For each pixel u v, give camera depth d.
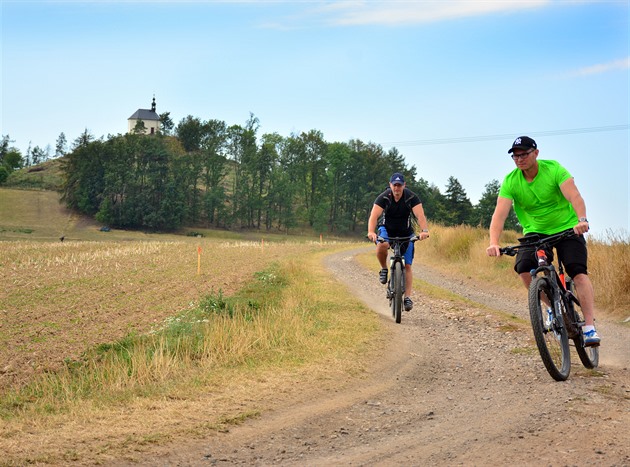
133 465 4.25
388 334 9.48
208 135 171.12
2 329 13.52
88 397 6.64
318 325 10.10
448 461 4.14
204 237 124.62
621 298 12.91
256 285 18.50
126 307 16.31
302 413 5.52
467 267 22.20
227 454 4.50
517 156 6.03
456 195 137.50
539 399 5.61
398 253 10.53
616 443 4.29
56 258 34.12
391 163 154.62
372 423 5.22
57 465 4.20
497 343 8.87
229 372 7.16
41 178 173.38
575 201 5.94
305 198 148.12
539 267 6.13
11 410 6.63
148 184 133.12
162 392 6.30
